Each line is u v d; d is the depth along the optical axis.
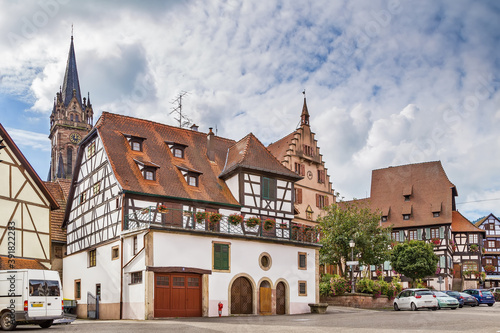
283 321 21.98
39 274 18.78
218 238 28.70
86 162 33.41
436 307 30.16
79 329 17.78
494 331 15.38
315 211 43.91
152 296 25.53
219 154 35.84
